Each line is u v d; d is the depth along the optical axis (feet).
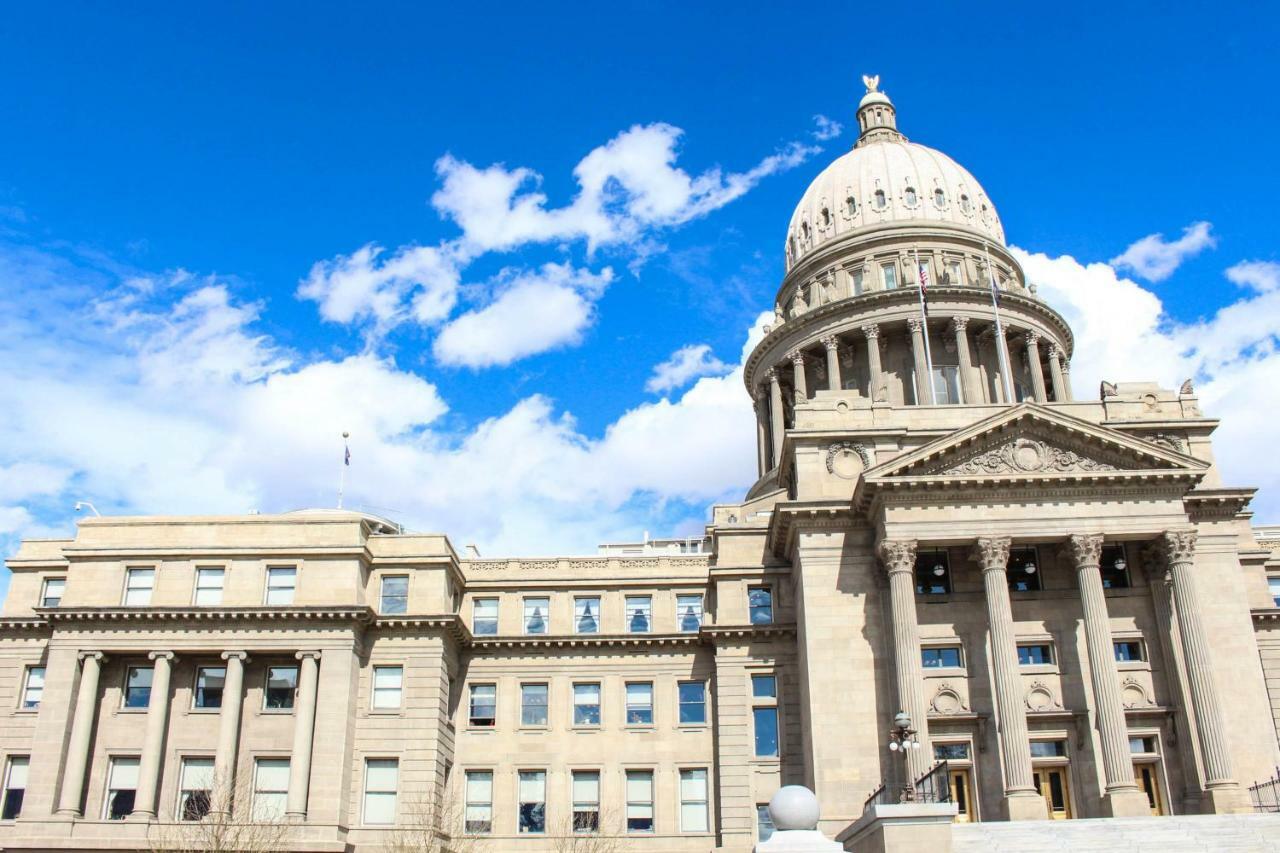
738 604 229.66
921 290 293.43
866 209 359.05
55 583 238.27
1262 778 192.03
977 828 155.22
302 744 205.87
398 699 216.95
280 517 228.22
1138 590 208.23
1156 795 194.49
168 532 227.61
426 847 190.49
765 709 222.69
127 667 218.18
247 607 213.25
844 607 208.03
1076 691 201.57
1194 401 223.71
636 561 244.63
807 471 221.66
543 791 225.56
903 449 222.28
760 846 69.31
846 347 327.06
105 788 209.36
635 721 230.89
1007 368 294.46
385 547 230.68
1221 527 210.38
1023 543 206.18
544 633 236.43
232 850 183.21
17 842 200.34
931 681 202.39
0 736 225.15
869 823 140.36
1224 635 202.39
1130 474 200.64
